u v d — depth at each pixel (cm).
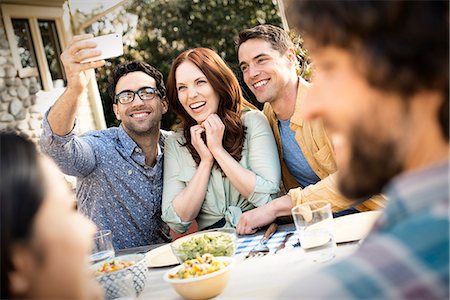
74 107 203
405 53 41
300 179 238
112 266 143
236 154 219
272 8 895
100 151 227
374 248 41
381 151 44
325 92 46
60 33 679
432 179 42
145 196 231
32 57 643
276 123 236
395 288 38
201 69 219
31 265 50
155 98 230
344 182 48
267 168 214
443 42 40
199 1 907
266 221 188
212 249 149
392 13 41
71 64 197
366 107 44
